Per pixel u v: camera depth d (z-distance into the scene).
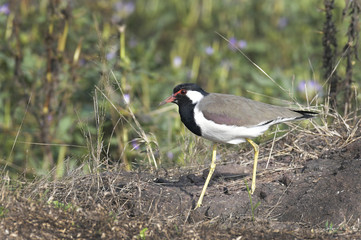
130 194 9.83
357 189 9.21
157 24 19.48
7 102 13.75
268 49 17.94
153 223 8.55
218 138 9.79
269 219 9.16
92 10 14.54
